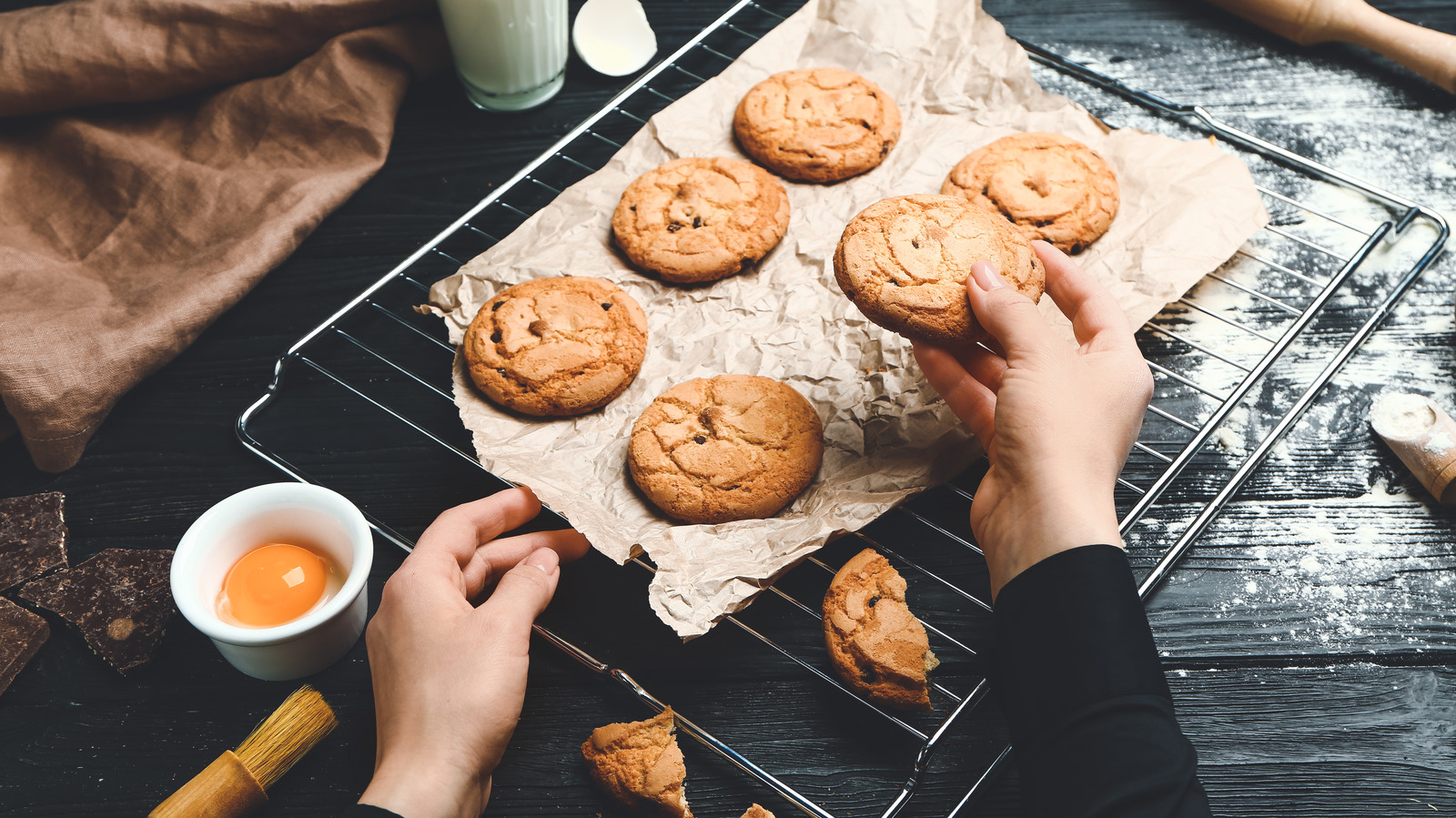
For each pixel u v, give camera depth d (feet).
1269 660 4.92
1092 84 6.72
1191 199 5.77
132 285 5.82
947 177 5.98
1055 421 3.77
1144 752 3.18
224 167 6.34
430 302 5.63
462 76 6.61
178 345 5.63
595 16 6.88
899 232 4.70
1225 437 5.42
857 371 5.36
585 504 4.74
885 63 6.48
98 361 5.36
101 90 6.24
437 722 3.80
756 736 4.67
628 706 4.76
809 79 6.33
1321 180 6.25
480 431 5.16
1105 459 3.79
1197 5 7.16
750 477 4.92
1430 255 5.75
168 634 4.95
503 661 3.96
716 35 6.97
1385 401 5.44
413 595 4.08
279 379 5.54
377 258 6.14
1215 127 6.35
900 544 5.11
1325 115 6.61
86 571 5.05
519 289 5.48
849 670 4.56
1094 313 4.46
